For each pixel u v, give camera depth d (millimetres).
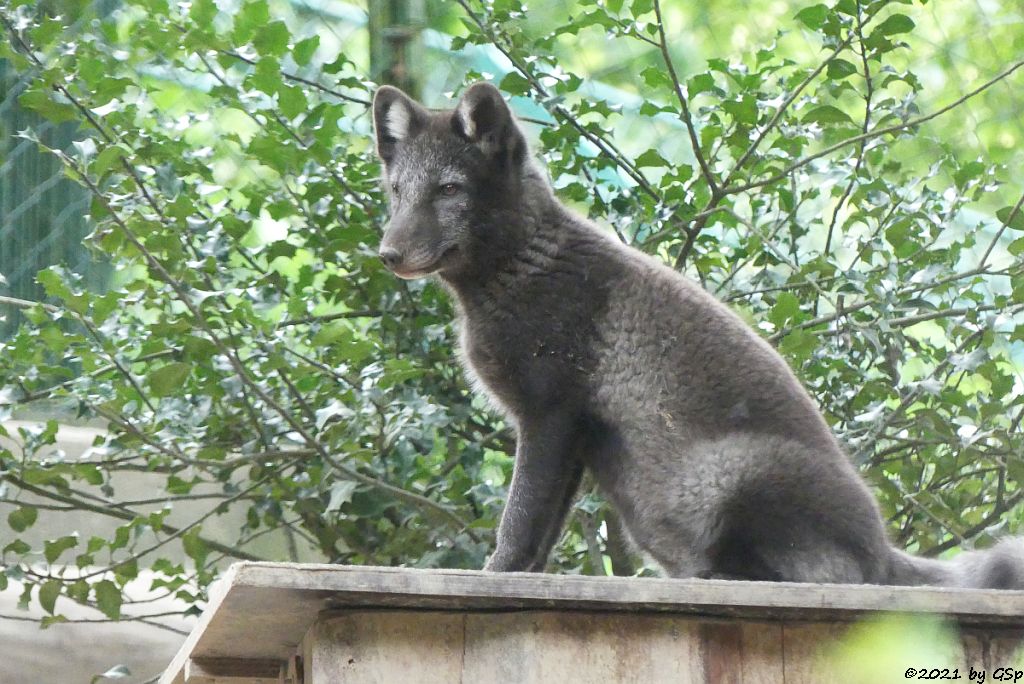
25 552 9742
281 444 10516
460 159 9070
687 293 8672
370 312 11023
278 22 10148
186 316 9453
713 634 6047
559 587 5762
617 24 10656
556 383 8672
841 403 10797
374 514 10234
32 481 9750
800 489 7836
